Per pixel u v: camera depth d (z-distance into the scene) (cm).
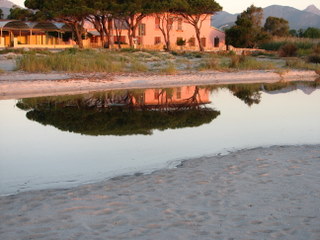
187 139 995
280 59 3941
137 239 474
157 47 5128
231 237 479
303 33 6969
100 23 4981
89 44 5069
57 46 4759
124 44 5094
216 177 684
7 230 496
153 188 637
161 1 4812
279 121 1227
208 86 2086
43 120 1195
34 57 2373
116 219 527
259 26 6644
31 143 947
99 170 751
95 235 484
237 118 1272
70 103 1489
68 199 593
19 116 1246
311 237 480
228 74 2552
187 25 5612
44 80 1952
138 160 816
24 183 681
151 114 1323
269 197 597
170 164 788
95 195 607
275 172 707
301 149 866
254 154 827
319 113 1366
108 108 1412
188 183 657
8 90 1684
